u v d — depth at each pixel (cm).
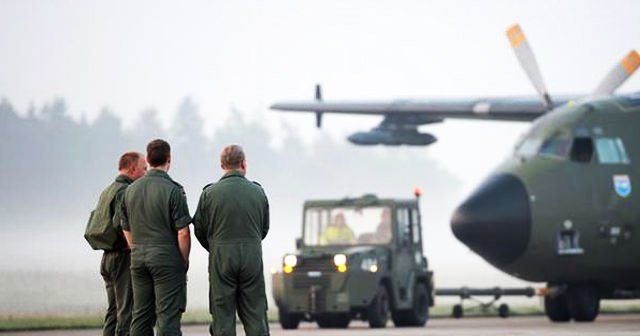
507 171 7362
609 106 7550
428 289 7669
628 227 7319
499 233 7144
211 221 3956
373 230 7350
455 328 6750
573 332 5984
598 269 7369
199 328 7006
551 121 7494
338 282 6956
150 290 4050
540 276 7419
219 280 3956
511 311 9306
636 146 7431
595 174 7288
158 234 3991
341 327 7319
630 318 8169
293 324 7169
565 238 7225
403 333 6131
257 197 3981
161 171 4038
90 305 8438
